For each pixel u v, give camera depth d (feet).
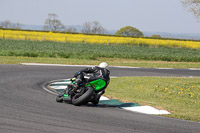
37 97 81.30
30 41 378.53
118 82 122.11
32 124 52.60
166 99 95.40
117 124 57.26
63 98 73.61
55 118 58.13
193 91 110.11
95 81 71.36
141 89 109.81
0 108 63.57
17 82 108.06
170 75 170.30
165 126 58.90
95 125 55.11
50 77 130.00
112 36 577.43
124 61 254.06
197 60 295.69
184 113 73.41
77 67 176.14
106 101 83.20
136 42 470.80
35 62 182.70
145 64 226.58
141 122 60.49
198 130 58.08
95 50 307.99
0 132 46.70
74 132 49.60
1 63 164.04
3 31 503.20
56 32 574.97
